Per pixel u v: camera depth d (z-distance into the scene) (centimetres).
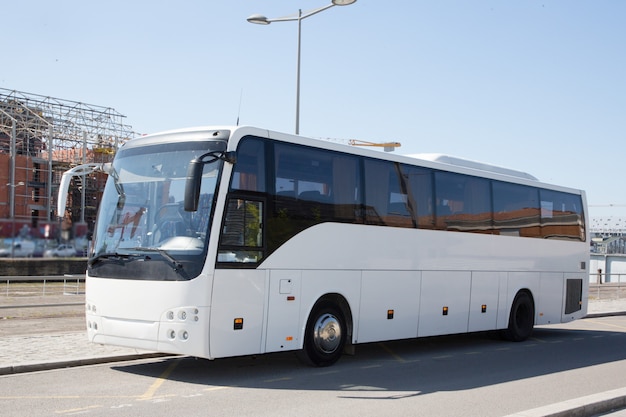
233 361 1244
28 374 1062
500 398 942
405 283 1351
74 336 1441
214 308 995
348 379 1084
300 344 1132
